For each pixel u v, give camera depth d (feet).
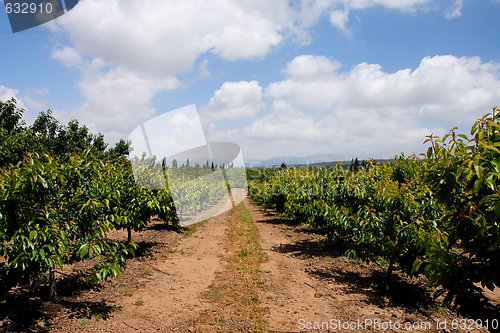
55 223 15.21
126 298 19.63
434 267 9.09
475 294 9.00
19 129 48.16
